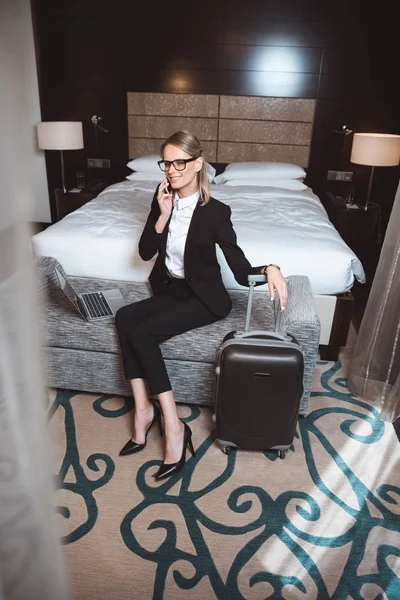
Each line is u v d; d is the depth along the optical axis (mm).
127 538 1390
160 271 1860
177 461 1618
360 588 1261
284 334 1646
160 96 4023
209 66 3895
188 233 1674
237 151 4164
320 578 1285
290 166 3832
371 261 3986
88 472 1636
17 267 483
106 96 4078
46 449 594
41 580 641
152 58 3910
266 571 1302
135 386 1685
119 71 3982
